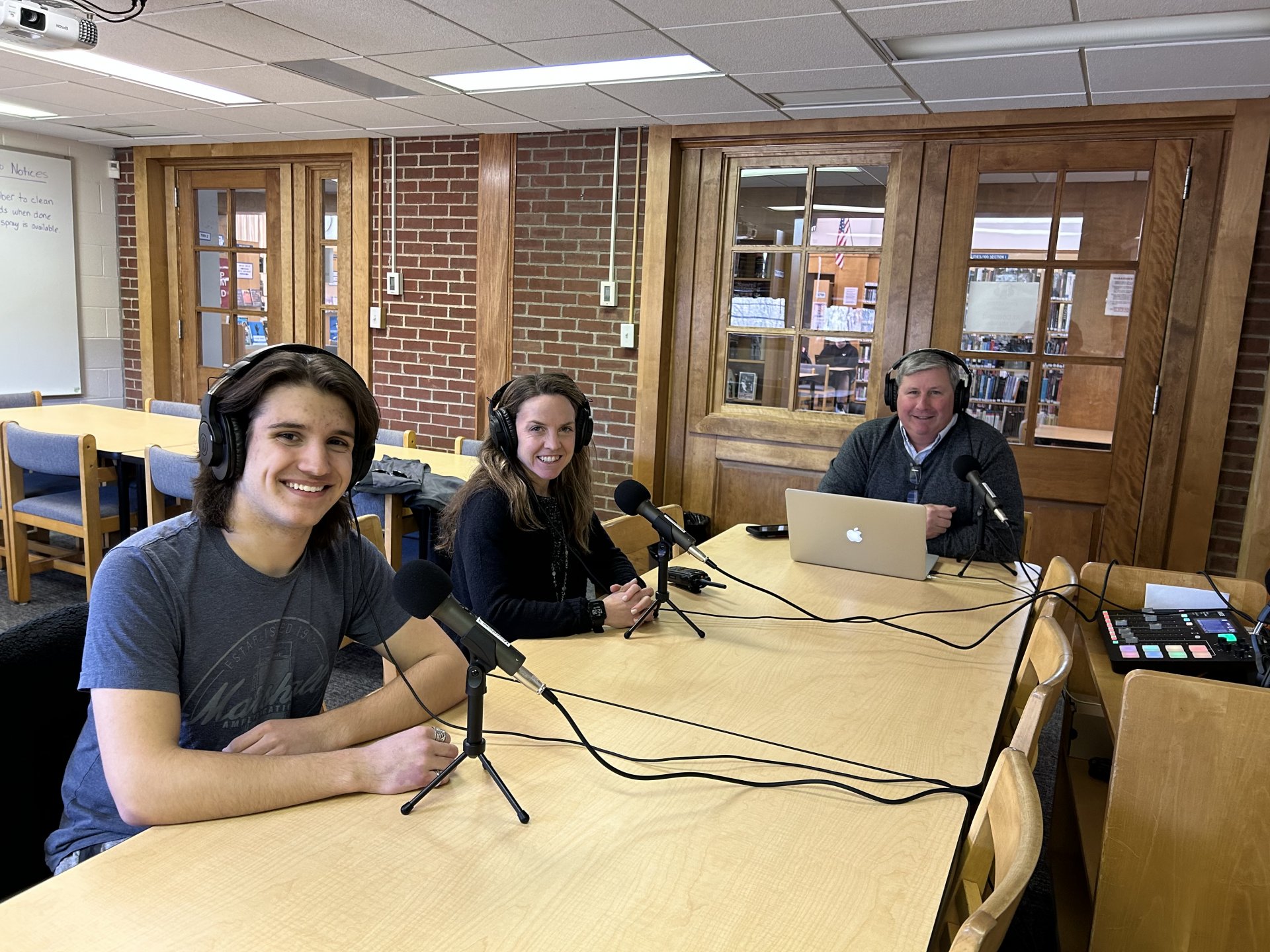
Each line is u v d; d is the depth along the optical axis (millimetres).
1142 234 3691
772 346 4430
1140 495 3809
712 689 1547
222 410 1137
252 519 1196
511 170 4758
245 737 1192
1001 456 2725
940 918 991
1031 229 3861
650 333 4496
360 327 5348
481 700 1139
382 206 5176
